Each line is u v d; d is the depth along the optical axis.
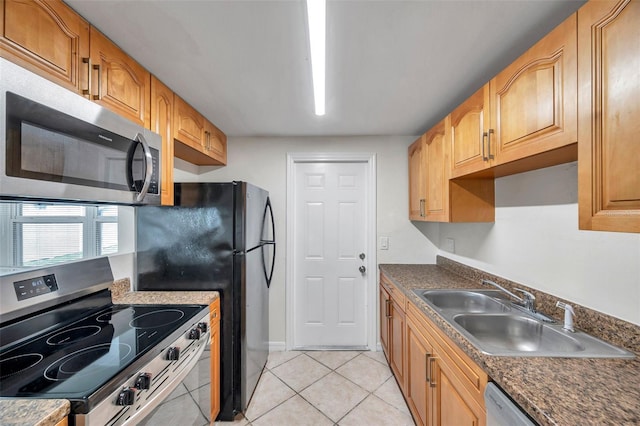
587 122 0.84
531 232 1.54
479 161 1.47
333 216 2.84
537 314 1.38
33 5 0.89
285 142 2.78
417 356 1.65
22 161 0.78
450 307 1.80
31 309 1.13
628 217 0.73
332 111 2.10
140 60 1.39
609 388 0.79
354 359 2.58
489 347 1.03
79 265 1.39
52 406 0.72
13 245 1.27
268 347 2.65
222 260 1.83
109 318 1.36
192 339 1.34
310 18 0.99
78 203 1.21
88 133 1.00
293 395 2.06
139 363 0.96
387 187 2.76
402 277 2.20
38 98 0.82
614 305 1.09
